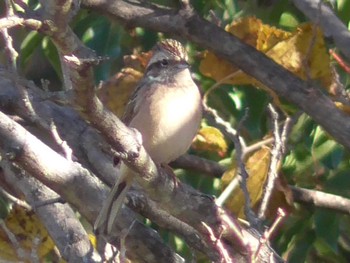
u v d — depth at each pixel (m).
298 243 12.90
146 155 8.48
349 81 13.36
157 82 10.28
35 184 10.12
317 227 12.66
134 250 10.52
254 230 9.70
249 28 12.39
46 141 10.89
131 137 8.09
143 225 10.55
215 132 12.35
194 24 12.23
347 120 11.81
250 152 11.99
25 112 10.59
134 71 12.12
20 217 10.86
